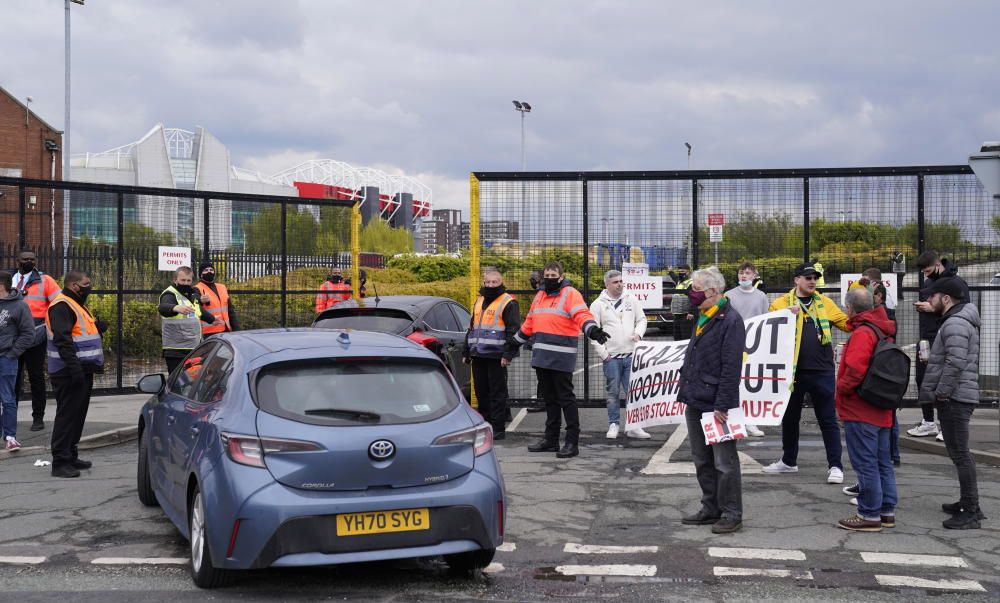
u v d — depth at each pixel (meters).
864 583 5.49
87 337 8.78
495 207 12.22
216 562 5.07
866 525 6.66
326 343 5.75
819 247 11.98
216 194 14.69
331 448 5.07
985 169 8.79
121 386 14.03
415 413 5.39
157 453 6.78
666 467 9.07
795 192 11.99
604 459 9.54
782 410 8.49
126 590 5.38
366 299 12.12
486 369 10.76
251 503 4.96
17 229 13.98
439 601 5.20
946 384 6.76
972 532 6.65
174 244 14.62
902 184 11.98
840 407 6.79
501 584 5.52
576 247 12.15
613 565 5.87
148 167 89.75
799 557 6.03
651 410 9.71
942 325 6.92
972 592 5.32
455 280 33.16
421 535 5.18
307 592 5.35
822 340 8.41
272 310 15.39
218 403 5.54
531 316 9.93
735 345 6.63
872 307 6.75
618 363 11.02
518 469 9.00
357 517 5.06
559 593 5.35
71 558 6.05
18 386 11.38
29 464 9.44
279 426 5.12
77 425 8.88
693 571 5.75
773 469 8.75
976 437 10.38
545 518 7.09
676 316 11.65
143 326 15.21
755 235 12.02
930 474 8.69
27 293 11.20
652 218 12.06
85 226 14.07
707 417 6.66
